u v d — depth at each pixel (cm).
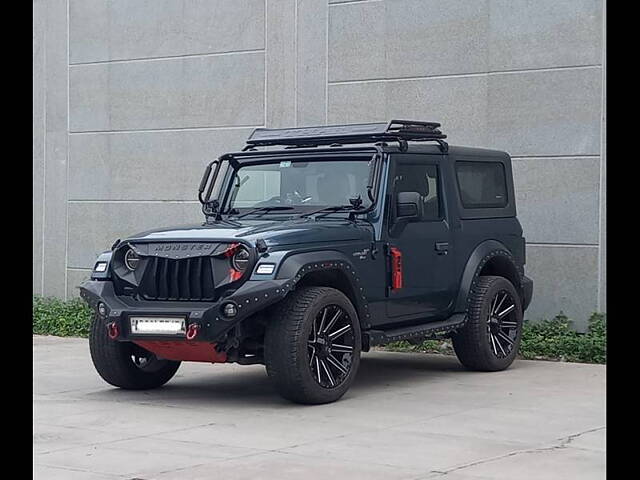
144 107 1619
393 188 1033
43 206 1705
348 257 974
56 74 1698
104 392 1023
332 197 1041
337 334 951
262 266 911
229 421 873
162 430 839
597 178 1274
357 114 1438
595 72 1274
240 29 1532
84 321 1514
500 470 701
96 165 1662
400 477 684
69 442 796
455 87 1368
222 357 931
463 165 1129
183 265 938
